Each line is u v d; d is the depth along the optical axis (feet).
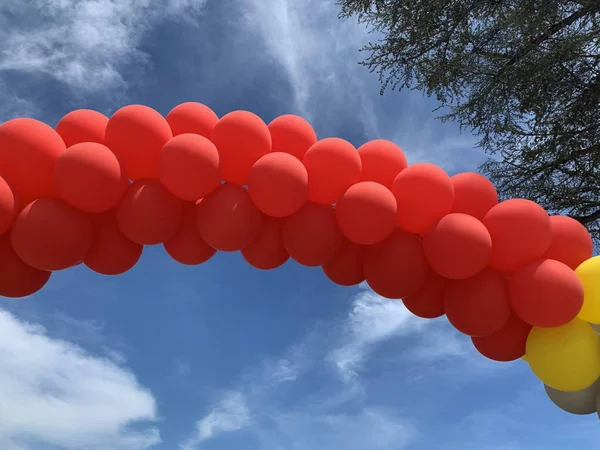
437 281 7.91
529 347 7.42
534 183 12.67
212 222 7.18
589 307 7.08
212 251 8.08
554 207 12.62
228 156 7.43
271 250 7.89
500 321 7.25
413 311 8.23
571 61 10.91
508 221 7.17
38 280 7.55
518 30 11.39
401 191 7.42
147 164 7.34
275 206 7.17
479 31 12.05
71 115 7.58
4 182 6.75
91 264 7.62
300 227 7.41
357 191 7.17
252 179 7.18
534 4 10.59
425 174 7.38
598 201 12.30
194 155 6.98
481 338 7.84
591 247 7.55
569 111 11.04
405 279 7.38
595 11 10.79
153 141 7.27
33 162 6.92
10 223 6.87
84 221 7.06
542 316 6.90
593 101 10.63
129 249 7.64
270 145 7.68
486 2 11.51
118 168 6.98
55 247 6.74
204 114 7.97
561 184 12.55
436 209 7.34
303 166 7.36
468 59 12.47
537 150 12.10
